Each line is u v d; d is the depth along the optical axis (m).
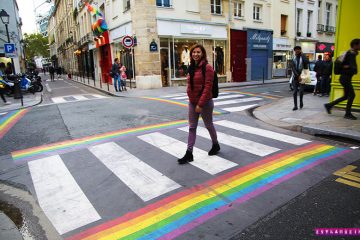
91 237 2.79
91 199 3.55
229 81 21.27
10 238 2.83
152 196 3.55
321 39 29.78
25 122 8.11
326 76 11.48
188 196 3.50
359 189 3.55
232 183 3.81
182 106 9.91
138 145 5.59
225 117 8.14
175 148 5.37
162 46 17.28
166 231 2.83
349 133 5.66
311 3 27.59
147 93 14.66
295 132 6.42
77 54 36.53
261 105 10.27
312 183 3.74
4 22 15.15
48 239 2.82
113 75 15.91
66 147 5.61
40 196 3.69
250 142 5.63
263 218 2.99
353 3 7.40
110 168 4.49
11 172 4.50
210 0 19.33
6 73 17.75
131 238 2.74
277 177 3.95
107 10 21.55
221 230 2.81
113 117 8.30
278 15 24.36
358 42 6.64
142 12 16.17
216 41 20.14
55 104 11.62
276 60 25.16
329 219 2.93
